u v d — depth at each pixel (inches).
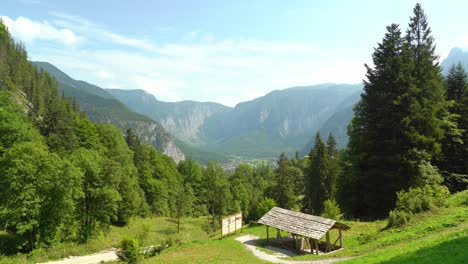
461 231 807.1
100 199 2116.1
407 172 1512.1
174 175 4712.1
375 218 1544.0
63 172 1759.4
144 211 3380.9
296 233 1109.7
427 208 1152.2
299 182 4232.3
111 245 2057.1
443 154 1750.7
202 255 1084.5
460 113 1873.8
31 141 2103.8
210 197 3582.7
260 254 1097.4
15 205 1601.9
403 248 808.9
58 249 1791.3
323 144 3157.0
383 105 1588.3
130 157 3590.1
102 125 3602.4
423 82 1604.3
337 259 962.7
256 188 5423.2
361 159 1664.6
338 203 1802.4
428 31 1717.5
